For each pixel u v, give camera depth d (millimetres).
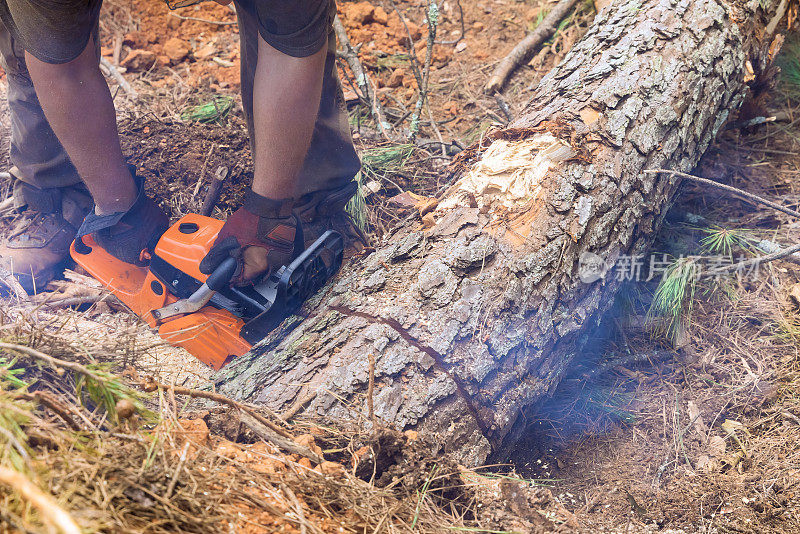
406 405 1744
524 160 2221
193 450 1374
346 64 3945
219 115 3426
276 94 1771
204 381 2049
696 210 3133
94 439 1249
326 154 2455
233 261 1963
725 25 2762
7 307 2363
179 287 2143
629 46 2617
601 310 2312
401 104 3729
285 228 1995
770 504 1938
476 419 1854
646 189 2381
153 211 2340
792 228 2963
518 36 4211
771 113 3594
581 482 2146
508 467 2146
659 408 2389
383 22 4348
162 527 1116
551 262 2049
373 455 1558
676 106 2506
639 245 2422
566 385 2486
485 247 2010
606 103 2412
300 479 1405
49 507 747
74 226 2615
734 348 2555
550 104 2512
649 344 2633
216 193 2732
